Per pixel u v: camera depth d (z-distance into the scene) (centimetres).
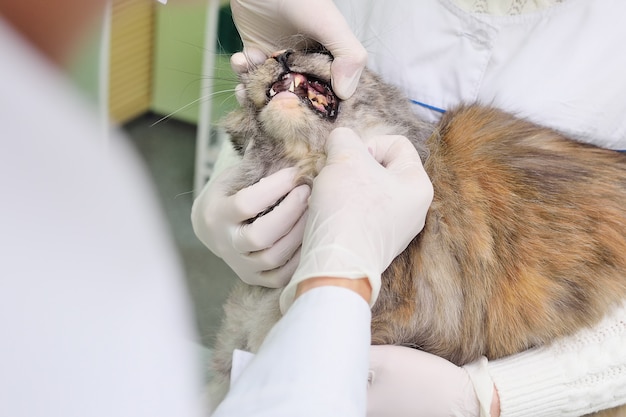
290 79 149
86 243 55
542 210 141
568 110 155
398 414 137
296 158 150
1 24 46
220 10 271
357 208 119
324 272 105
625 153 158
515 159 148
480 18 158
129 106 320
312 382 80
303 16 153
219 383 173
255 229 141
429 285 143
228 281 305
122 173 56
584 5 153
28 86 48
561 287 137
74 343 55
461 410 134
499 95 159
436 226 145
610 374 133
